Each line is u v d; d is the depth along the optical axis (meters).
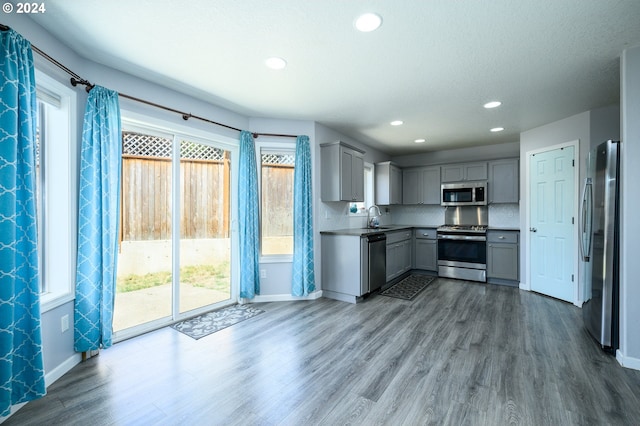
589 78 2.63
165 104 2.86
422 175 5.67
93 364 2.21
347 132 4.45
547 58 2.30
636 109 2.12
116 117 2.38
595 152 2.62
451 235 5.01
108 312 2.30
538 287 4.11
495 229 4.64
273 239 3.89
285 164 3.96
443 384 1.94
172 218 3.07
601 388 1.88
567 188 3.68
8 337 1.53
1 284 1.51
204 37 2.04
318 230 4.02
